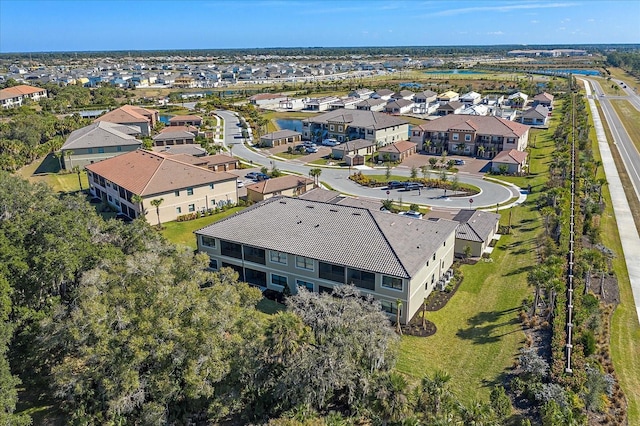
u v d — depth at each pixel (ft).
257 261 156.56
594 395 100.94
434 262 151.12
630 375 112.78
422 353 122.83
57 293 115.03
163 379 90.53
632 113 492.54
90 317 90.48
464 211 207.82
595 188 242.17
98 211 234.99
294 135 402.52
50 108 531.50
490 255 180.45
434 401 92.12
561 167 285.43
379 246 142.10
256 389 97.50
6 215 127.85
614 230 201.36
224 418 100.89
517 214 225.56
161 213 219.41
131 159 250.57
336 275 142.31
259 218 164.76
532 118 449.89
